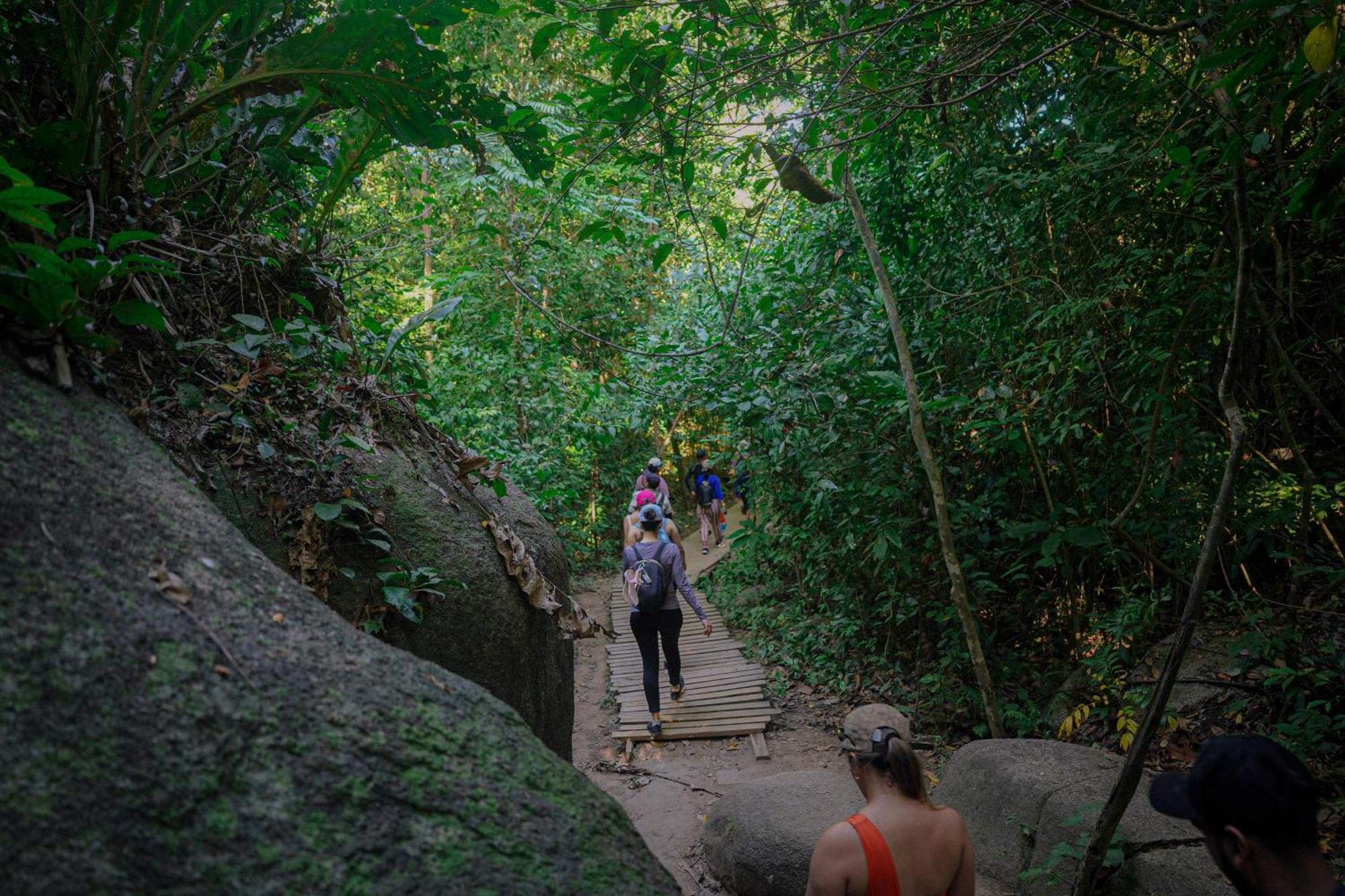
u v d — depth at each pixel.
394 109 2.74
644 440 15.27
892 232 5.91
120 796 0.92
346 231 5.28
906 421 6.10
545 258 10.92
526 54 10.02
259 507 2.41
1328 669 4.03
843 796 4.36
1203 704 4.43
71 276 1.58
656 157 3.33
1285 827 1.26
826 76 3.26
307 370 2.95
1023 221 4.98
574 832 1.27
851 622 7.19
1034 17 2.92
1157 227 4.49
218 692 1.10
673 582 6.59
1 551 1.06
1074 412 4.90
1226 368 2.44
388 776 1.15
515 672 2.97
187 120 2.58
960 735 5.80
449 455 3.38
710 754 6.06
